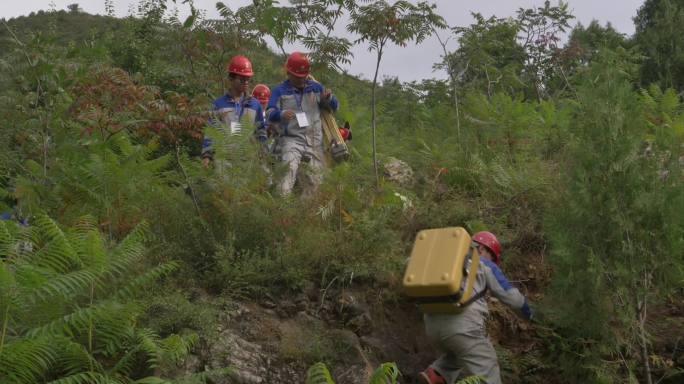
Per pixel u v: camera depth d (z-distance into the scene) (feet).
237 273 23.38
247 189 25.36
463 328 20.83
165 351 19.16
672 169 22.21
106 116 26.20
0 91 31.01
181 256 24.29
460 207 27.99
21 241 20.86
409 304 24.44
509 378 23.34
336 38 33.06
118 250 19.90
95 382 18.40
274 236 25.08
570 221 22.12
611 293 21.72
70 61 30.27
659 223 21.54
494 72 44.96
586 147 22.17
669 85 59.88
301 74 29.58
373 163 30.17
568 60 45.55
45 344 17.60
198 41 38.11
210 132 25.98
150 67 41.65
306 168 28.07
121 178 24.75
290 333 22.57
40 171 27.66
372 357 22.85
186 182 27.22
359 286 24.35
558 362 23.30
